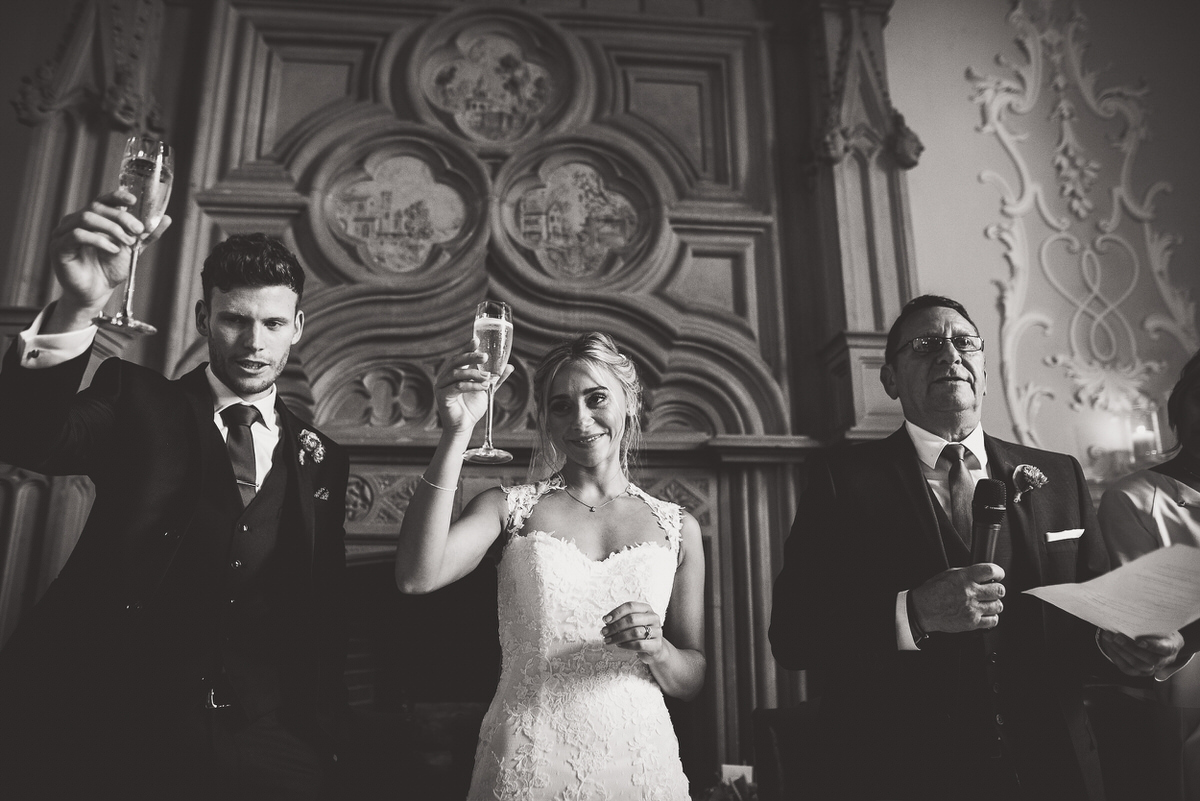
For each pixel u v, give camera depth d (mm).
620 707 1763
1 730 1718
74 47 3711
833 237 3959
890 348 2201
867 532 2002
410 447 3574
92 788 1729
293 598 1978
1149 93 4516
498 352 1848
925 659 1850
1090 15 4586
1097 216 4312
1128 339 4164
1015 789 1733
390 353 3760
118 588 1829
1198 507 2223
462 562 1865
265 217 3836
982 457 2084
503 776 1704
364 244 3865
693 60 4277
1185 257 4309
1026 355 4094
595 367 2051
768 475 3742
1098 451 3996
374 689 3926
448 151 3996
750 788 3066
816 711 2670
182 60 4027
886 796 1803
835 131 3982
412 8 4156
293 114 4023
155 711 1784
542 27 4203
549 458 2211
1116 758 2379
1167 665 1814
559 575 1849
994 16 4527
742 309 3982
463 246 3877
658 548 1919
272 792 1813
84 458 1911
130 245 1600
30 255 3525
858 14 4195
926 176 4266
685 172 4148
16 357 1632
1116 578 1694
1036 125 4406
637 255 3975
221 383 2104
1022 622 1869
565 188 4055
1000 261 4199
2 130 3807
